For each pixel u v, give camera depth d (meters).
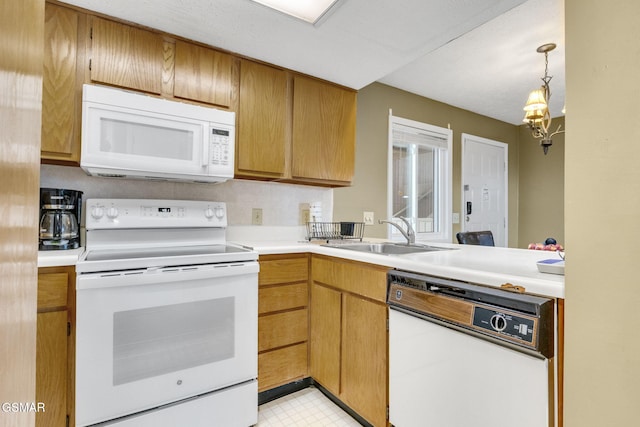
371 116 2.95
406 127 3.22
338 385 1.71
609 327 0.73
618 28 0.71
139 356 1.35
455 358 1.15
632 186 0.69
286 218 2.42
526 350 0.94
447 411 1.17
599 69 0.74
